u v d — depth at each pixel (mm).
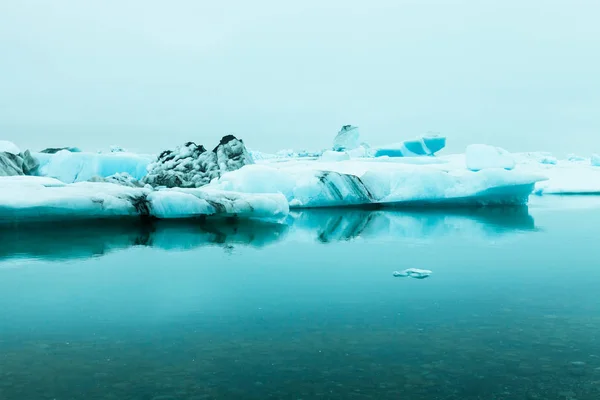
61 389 3432
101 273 7312
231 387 3457
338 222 14430
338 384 3496
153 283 6656
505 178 18188
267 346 4242
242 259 8484
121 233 11508
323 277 7047
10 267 7695
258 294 6062
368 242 10461
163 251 9234
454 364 3832
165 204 12820
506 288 6312
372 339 4406
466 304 5562
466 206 19359
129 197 12570
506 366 3783
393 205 19344
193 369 3766
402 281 6777
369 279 6891
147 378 3605
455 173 21906
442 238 11008
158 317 5109
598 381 3521
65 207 11367
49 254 8797
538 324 4812
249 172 17969
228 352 4109
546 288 6309
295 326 4793
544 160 35938
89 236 10969
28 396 3326
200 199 13164
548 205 20078
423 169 18984
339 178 18719
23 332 4637
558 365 3803
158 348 4211
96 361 3928
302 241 10625
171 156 25266
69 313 5262
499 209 18562
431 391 3383
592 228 12734
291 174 19141
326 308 5430
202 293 6121
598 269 7496
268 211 13758
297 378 3596
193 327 4781
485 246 9867
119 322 4934
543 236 11281
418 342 4316
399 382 3520
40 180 12656
